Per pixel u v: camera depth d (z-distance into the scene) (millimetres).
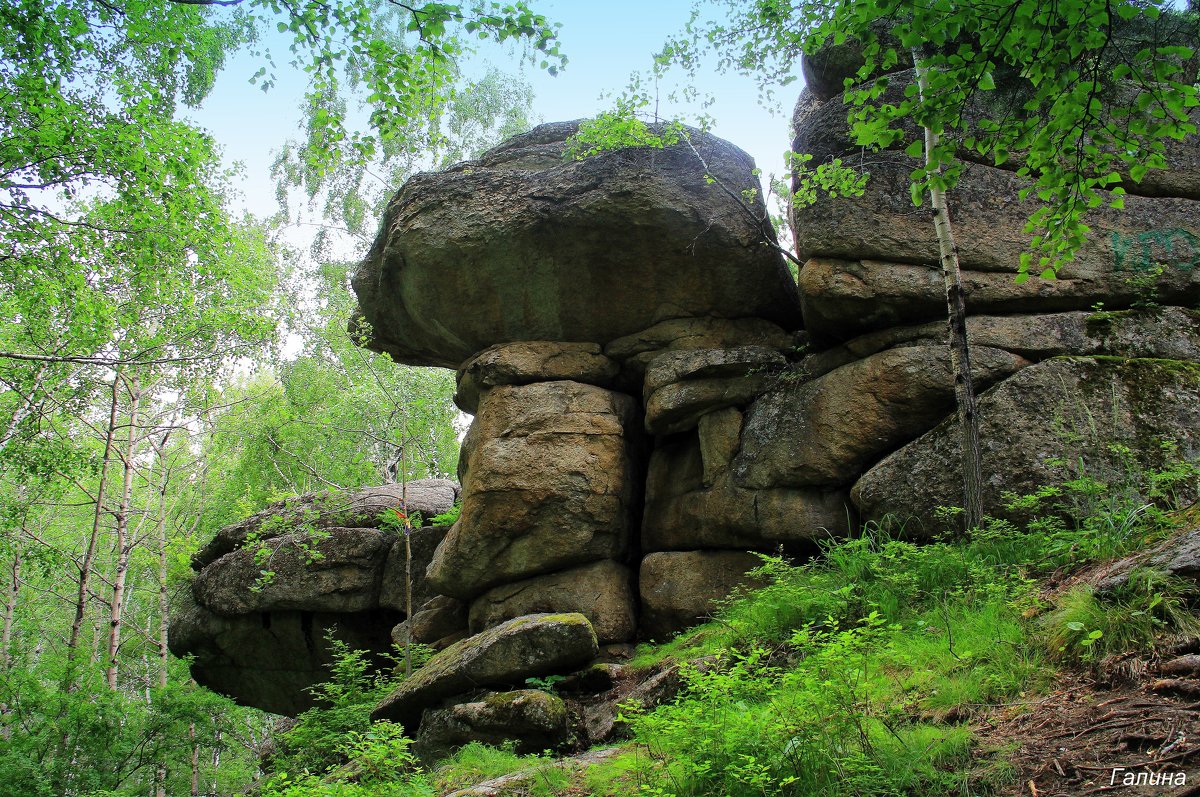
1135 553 5703
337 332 15141
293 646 13938
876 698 5031
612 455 10664
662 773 4832
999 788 3703
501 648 8258
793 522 9375
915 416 9008
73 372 16125
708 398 10336
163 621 22031
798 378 9961
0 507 18500
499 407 10898
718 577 9789
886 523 8594
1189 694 3930
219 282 15570
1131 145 4805
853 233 9305
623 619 10102
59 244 12570
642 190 10234
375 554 13703
